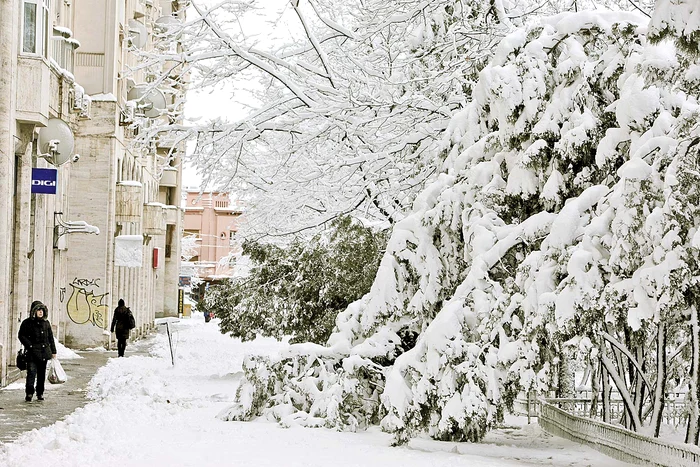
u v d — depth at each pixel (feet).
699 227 33.19
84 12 121.29
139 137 62.44
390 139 60.59
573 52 42.47
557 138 42.09
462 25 59.62
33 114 73.77
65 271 117.80
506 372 40.40
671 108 38.63
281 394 51.75
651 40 31.27
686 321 37.70
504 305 40.83
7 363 76.13
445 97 61.41
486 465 36.60
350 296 70.74
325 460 37.32
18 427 48.26
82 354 109.91
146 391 65.16
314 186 65.36
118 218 121.70
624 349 40.63
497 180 44.42
